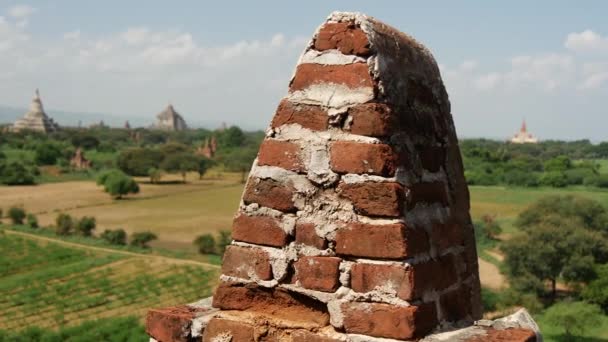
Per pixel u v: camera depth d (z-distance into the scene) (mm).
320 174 2332
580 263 44844
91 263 61938
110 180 103062
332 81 2348
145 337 37188
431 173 2531
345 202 2295
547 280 52219
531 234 47406
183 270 60469
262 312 2463
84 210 92062
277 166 2424
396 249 2182
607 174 105125
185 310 2633
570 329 35844
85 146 165625
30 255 64625
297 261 2371
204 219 88062
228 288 2523
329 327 2316
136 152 126875
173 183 125312
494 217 77375
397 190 2211
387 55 2369
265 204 2445
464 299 2619
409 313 2152
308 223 2359
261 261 2443
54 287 53562
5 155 140875
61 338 39062
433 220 2443
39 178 122312
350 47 2326
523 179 103000
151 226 81938
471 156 117250
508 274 48688
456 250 2633
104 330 39531
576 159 148875
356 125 2281
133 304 49406
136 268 60969
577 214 53812
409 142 2383
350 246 2262
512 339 2168
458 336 2211
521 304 42094
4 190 108312
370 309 2211
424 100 2604
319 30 2391
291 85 2428
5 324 43500
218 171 146125
